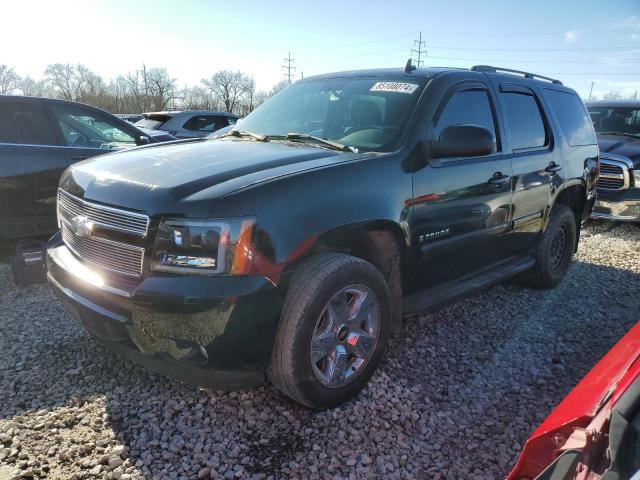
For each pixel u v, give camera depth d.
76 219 2.90
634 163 7.98
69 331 3.82
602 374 1.90
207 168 2.80
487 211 3.89
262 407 2.92
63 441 2.60
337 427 2.78
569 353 3.79
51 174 5.02
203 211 2.45
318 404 2.82
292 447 2.62
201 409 2.88
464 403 3.09
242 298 2.43
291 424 2.79
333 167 2.86
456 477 2.48
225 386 2.63
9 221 4.80
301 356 2.64
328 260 2.75
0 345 3.59
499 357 3.68
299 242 2.60
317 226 2.67
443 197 3.42
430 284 3.64
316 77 4.38
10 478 2.32
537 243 4.85
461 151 3.33
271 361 2.69
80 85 72.38
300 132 3.72
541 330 4.18
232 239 2.43
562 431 1.54
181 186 2.58
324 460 2.54
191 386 3.10
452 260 3.70
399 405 3.00
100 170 3.01
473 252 3.90
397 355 3.61
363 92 3.76
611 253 6.73
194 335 2.42
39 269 4.70
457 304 4.64
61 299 3.02
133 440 2.63
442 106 3.55
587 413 1.56
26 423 2.73
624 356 1.99
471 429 2.85
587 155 5.45
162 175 2.75
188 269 2.46
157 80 73.31
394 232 3.14
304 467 2.49
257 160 2.93
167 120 13.23
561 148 4.93
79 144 5.41
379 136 3.35
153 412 2.86
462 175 3.57
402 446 2.67
